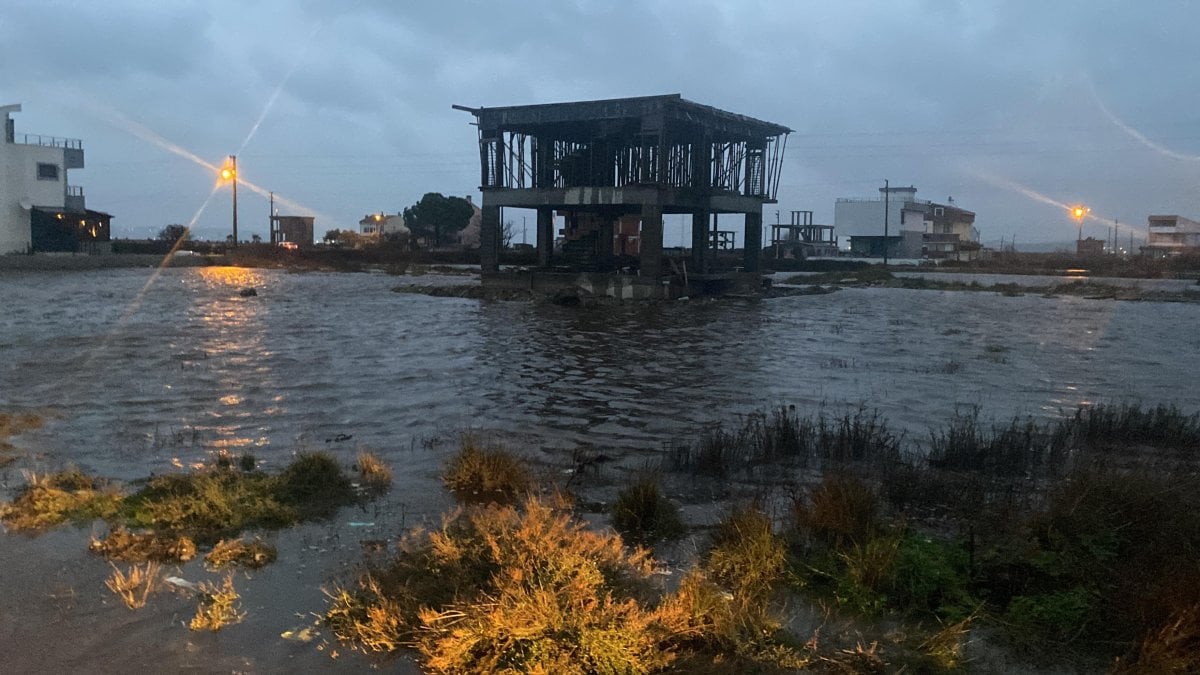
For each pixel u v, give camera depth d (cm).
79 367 1725
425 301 3650
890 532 739
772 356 2066
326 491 875
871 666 536
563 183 4128
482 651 528
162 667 520
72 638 555
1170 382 1722
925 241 11531
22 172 6450
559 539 659
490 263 4175
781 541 719
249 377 1633
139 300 3431
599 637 521
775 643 563
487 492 889
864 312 3372
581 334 2497
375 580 627
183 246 8325
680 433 1221
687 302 3747
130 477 934
